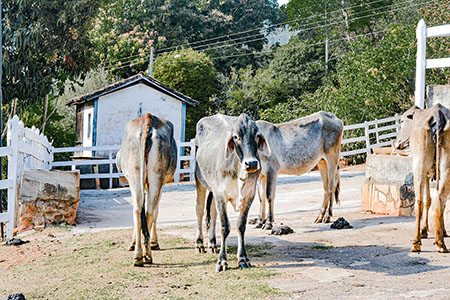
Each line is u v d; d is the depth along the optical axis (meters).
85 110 26.16
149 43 47.72
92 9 24.78
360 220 10.96
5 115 27.41
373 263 7.29
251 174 7.14
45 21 23.53
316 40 48.91
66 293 6.44
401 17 44.53
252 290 6.18
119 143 24.77
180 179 23.61
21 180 11.92
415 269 6.89
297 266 7.29
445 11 27.94
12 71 23.30
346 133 28.14
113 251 8.73
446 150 7.76
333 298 5.82
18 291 6.64
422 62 11.62
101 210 14.38
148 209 7.84
